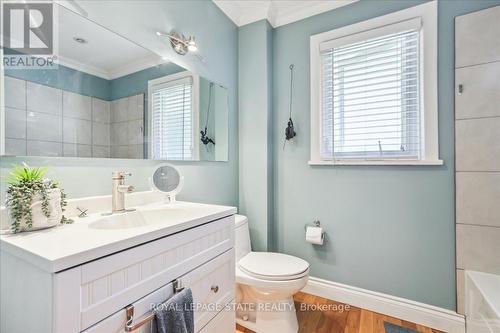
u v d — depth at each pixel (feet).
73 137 3.21
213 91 5.74
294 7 6.22
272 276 4.30
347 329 4.81
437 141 4.78
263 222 6.37
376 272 5.43
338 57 5.84
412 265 5.08
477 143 4.47
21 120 2.74
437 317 4.78
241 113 6.71
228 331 3.64
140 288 2.30
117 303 2.10
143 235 2.32
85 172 3.41
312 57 6.10
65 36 3.13
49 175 3.04
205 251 3.17
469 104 4.51
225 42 6.23
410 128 5.14
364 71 5.56
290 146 6.43
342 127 5.81
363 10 5.53
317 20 6.08
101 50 3.53
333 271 5.89
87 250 1.90
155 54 4.32
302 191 6.27
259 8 6.26
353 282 5.66
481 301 3.80
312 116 6.09
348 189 5.72
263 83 6.37
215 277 3.37
